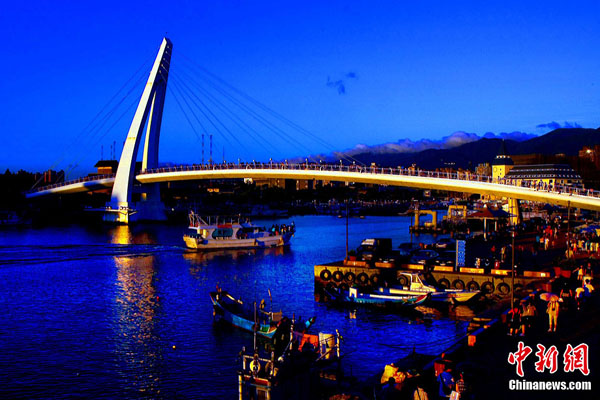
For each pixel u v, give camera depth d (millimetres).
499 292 51906
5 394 29672
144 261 81938
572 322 31625
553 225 111562
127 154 160750
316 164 137875
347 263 61219
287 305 51156
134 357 35688
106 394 29812
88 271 71750
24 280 64625
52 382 31406
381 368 33531
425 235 128250
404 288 51438
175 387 30781
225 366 33938
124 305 51188
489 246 81688
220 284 62375
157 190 174875
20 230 139375
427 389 21484
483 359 24859
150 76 161000
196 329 42344
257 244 98188
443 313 47938
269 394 20375
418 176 115250
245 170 149000
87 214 189375
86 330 42219
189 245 94500
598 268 56000
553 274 52469
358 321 45031
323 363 28141
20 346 37969
